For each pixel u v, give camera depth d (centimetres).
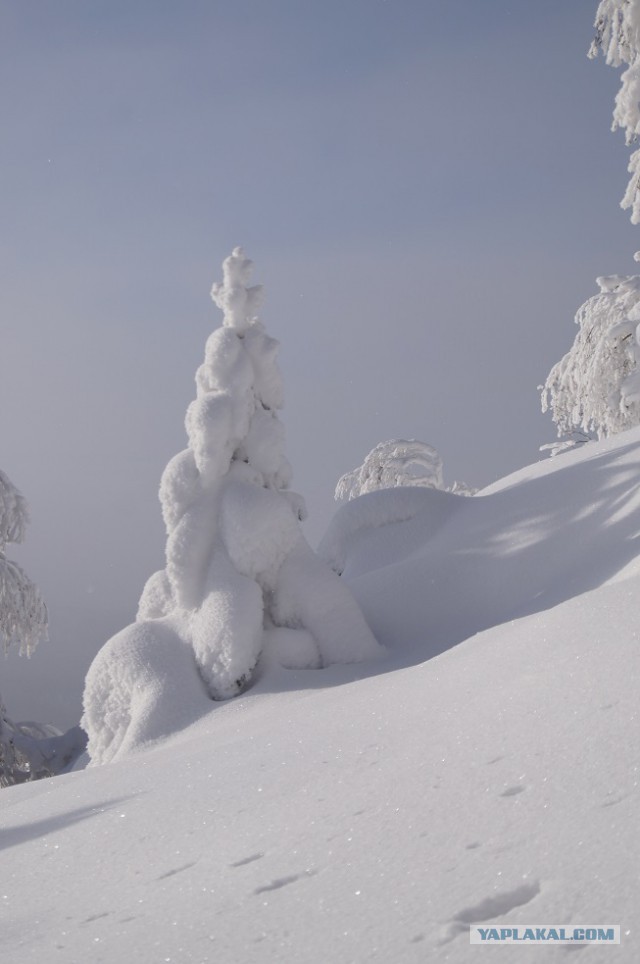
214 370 1195
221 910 224
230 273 1227
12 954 231
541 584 1103
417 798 266
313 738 412
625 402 1738
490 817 231
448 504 1486
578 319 1969
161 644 1094
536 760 259
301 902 214
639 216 1501
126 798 429
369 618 1223
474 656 438
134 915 241
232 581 1104
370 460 2573
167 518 1162
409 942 178
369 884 214
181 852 295
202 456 1157
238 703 996
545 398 2073
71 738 1998
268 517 1137
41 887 301
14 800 671
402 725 371
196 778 412
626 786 219
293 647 1094
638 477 1138
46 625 2094
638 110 1430
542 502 1255
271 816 303
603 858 187
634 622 352
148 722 996
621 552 1002
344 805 286
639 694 277
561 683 321
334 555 1508
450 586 1216
